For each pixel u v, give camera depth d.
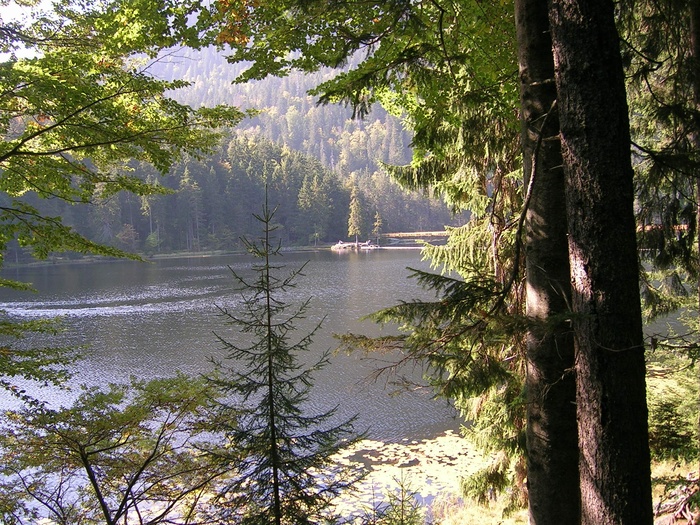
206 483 4.26
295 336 22.92
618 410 2.74
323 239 88.56
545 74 3.34
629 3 4.18
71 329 24.52
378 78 3.99
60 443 3.98
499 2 4.15
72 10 5.01
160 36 4.41
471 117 4.99
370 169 145.12
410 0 3.54
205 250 75.88
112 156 5.90
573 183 2.82
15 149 5.04
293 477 3.93
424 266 51.12
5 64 4.58
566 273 3.33
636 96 5.29
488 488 7.26
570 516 3.34
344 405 15.23
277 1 4.07
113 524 3.79
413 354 3.68
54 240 5.62
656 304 6.95
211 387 4.45
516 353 5.55
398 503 5.87
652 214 4.92
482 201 6.88
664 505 6.34
